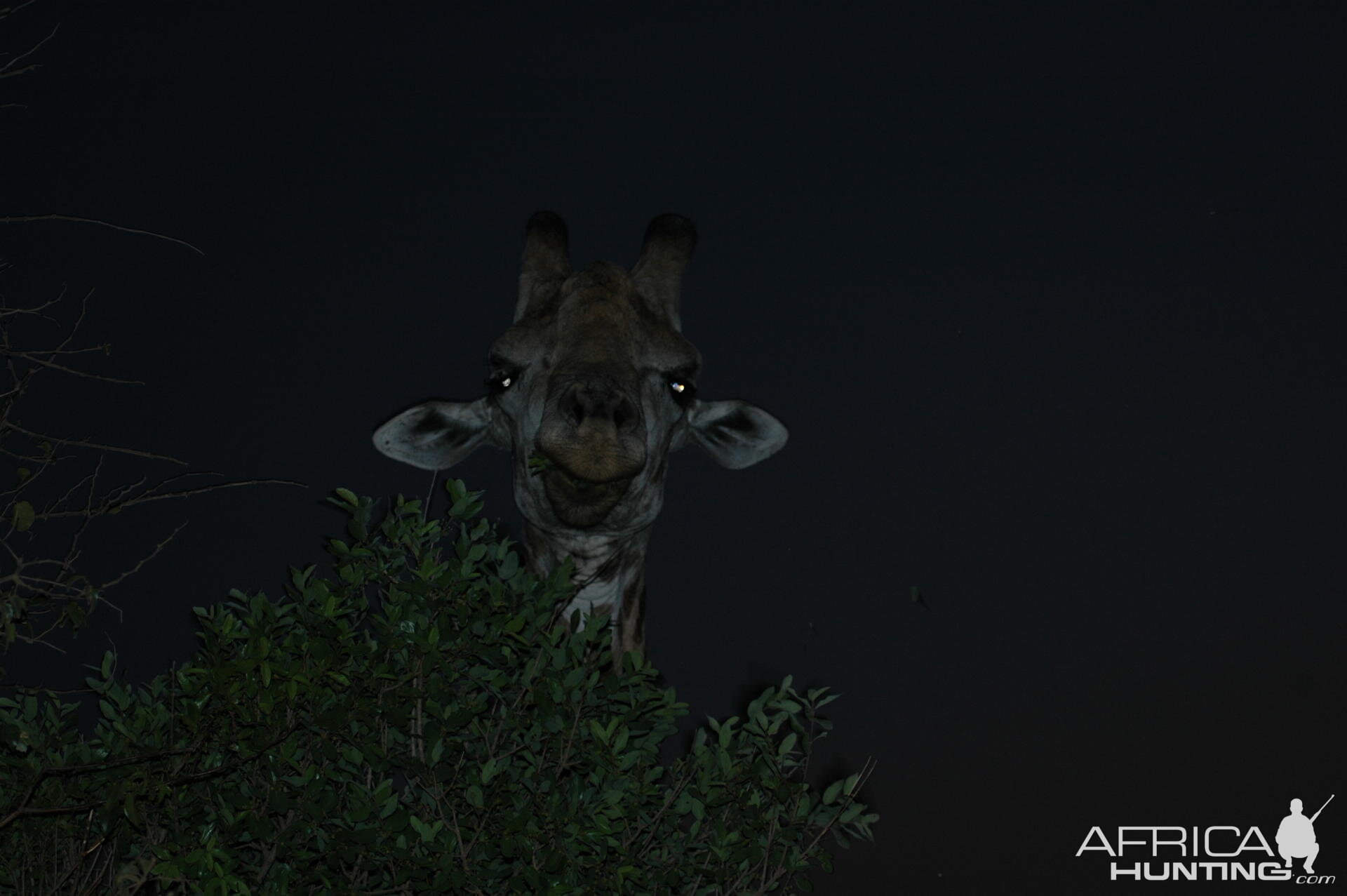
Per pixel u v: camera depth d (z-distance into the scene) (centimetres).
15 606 597
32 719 632
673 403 787
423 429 845
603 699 616
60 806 605
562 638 650
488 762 596
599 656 655
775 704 646
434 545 631
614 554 800
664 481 793
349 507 627
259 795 607
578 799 583
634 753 595
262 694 571
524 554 824
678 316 802
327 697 593
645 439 688
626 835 613
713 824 626
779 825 631
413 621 599
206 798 618
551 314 771
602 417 675
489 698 648
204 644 635
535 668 618
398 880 586
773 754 632
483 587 614
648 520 792
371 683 593
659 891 608
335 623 600
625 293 773
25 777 612
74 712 651
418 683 596
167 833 612
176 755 596
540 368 764
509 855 581
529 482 773
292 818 593
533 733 612
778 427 848
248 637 612
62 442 653
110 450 676
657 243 813
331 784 606
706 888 639
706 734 651
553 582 649
